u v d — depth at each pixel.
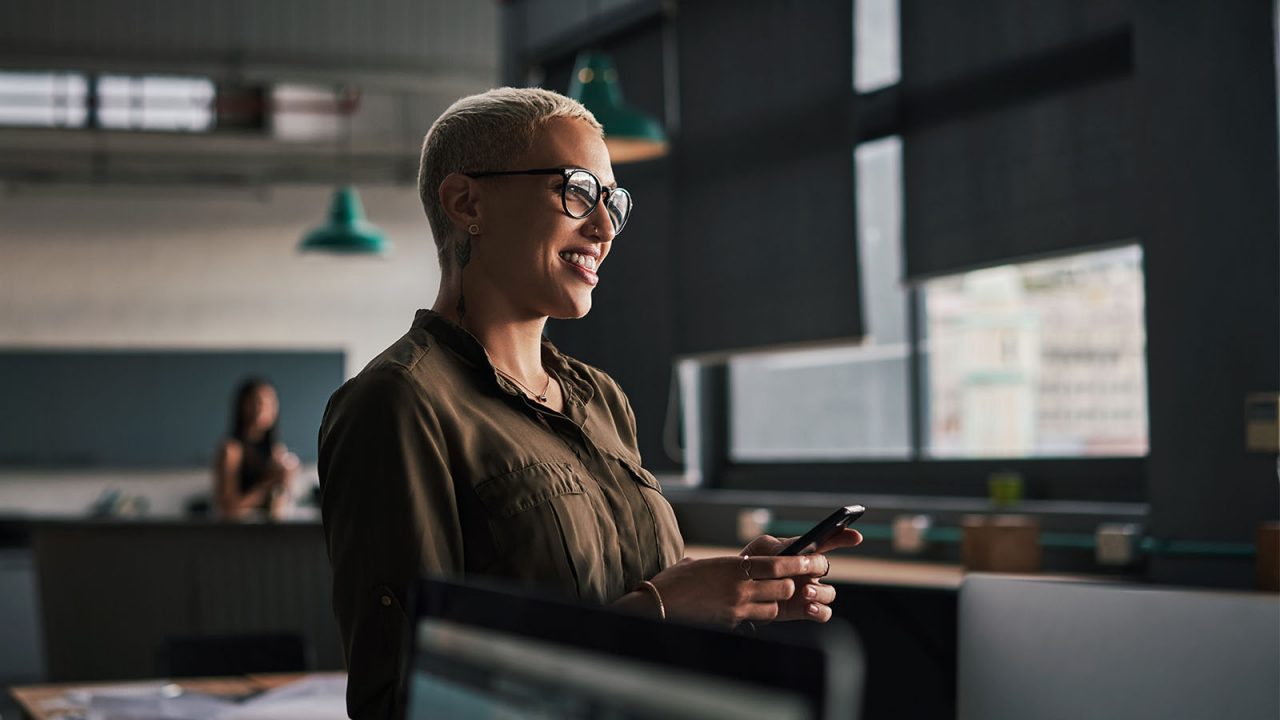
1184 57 3.57
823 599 1.22
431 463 1.12
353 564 1.10
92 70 8.48
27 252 9.55
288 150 9.64
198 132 9.41
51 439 9.36
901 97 4.74
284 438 9.77
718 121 5.50
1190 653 0.84
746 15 5.34
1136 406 4.18
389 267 10.07
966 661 0.99
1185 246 3.57
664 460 5.84
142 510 9.48
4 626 7.92
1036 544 3.85
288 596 4.74
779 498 5.21
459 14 9.20
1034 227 4.19
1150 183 3.66
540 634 0.55
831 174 4.93
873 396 5.22
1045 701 0.92
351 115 9.67
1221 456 3.48
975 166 4.42
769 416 5.74
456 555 1.13
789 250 5.13
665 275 5.80
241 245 9.87
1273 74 3.36
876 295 5.22
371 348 10.02
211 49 8.78
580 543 1.19
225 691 2.57
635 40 5.98
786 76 5.14
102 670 4.73
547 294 1.24
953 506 4.43
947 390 4.88
